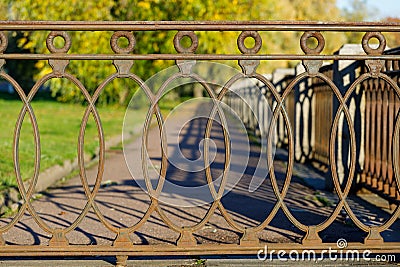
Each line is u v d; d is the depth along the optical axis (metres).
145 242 3.95
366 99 5.70
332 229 4.37
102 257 3.45
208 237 4.12
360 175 5.82
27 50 23.58
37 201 5.81
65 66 3.00
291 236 4.05
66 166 8.11
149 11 18.00
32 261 3.35
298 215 4.91
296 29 2.99
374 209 5.09
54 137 12.15
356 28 3.00
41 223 3.08
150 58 3.00
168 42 18.14
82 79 19.52
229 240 4.02
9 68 30.67
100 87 3.02
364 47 3.06
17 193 5.89
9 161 7.73
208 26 2.94
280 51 25.34
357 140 5.79
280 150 11.27
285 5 28.81
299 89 9.10
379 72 3.09
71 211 5.23
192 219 4.79
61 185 6.93
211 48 16.84
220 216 4.91
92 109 3.05
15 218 3.06
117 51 3.00
